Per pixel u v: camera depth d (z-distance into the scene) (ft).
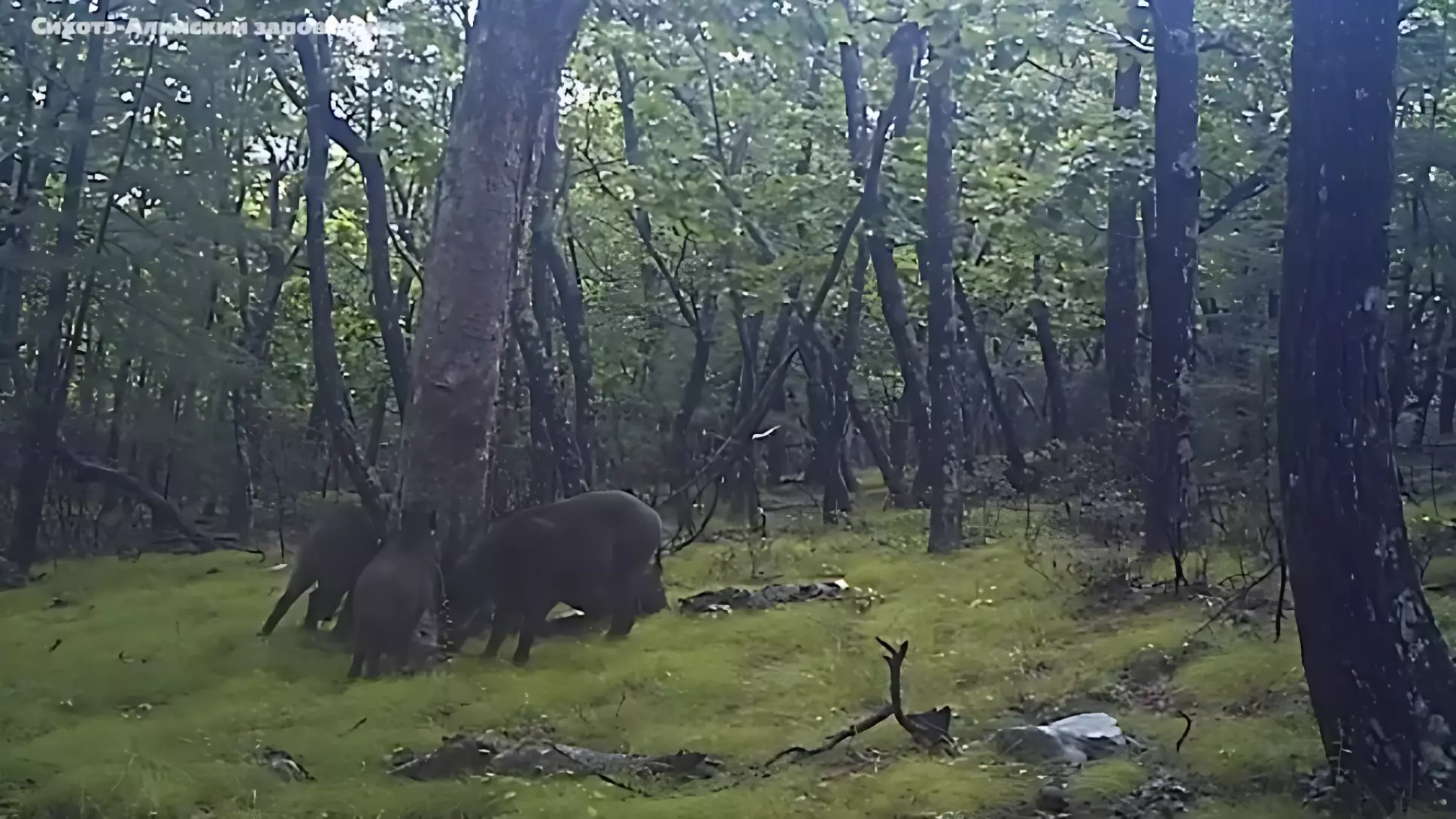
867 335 105.19
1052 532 63.05
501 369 41.14
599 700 32.04
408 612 35.76
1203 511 52.44
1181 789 23.07
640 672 34.27
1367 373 21.25
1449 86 64.23
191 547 75.25
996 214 73.92
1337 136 21.17
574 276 82.02
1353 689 21.08
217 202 68.59
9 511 69.10
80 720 30.86
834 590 48.16
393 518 38.81
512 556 37.76
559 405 59.36
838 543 65.77
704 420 103.35
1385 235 21.34
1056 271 86.84
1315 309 21.36
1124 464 57.82
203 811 23.71
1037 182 72.23
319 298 45.27
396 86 68.18
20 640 41.14
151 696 33.32
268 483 97.60
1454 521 50.96
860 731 27.17
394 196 85.76
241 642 40.16
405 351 52.75
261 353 86.43
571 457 59.26
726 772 25.81
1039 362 142.00
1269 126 63.26
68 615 47.32
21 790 24.84
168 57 64.95
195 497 94.02
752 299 74.08
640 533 40.32
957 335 61.11
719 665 35.01
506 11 38.88
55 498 81.61
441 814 22.94
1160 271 49.60
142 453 86.94
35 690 33.71
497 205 39.04
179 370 67.82
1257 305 78.79
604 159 87.81
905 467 110.83
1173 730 27.25
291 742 28.12
